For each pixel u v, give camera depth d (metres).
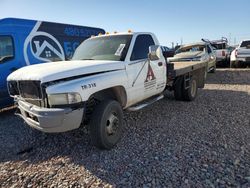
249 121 5.58
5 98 7.09
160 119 5.98
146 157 4.00
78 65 4.25
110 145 4.34
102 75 4.33
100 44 5.54
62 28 8.99
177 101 7.91
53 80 3.77
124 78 4.79
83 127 5.48
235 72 14.98
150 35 5.97
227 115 6.12
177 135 4.89
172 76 6.62
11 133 5.51
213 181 3.25
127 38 5.38
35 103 4.03
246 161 3.73
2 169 3.89
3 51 7.05
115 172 3.62
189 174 3.43
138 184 3.28
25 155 4.37
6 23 7.21
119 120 4.54
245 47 16.02
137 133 5.09
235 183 3.18
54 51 8.53
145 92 5.56
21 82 4.23
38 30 8.09
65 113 3.71
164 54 6.68
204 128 5.24
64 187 3.31
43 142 4.90
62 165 3.93
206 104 7.40
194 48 13.67
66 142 4.83
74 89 3.79
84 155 4.22
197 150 4.16
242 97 8.19
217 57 18.69
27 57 7.64
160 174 3.47
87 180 3.46
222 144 4.37
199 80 8.96
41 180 3.52
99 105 4.24
